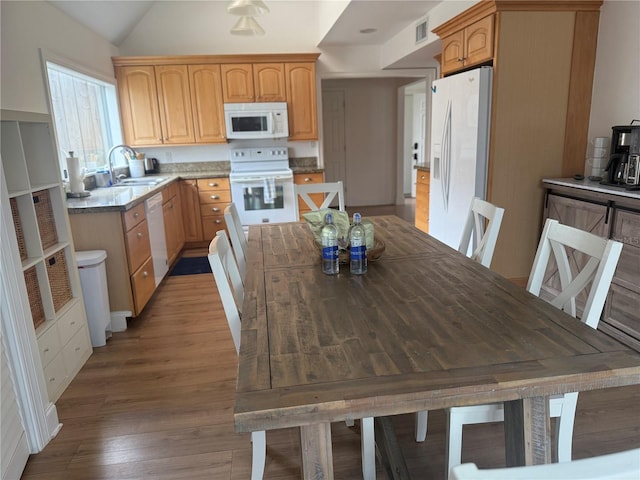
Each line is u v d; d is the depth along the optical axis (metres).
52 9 3.22
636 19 2.80
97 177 4.11
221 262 1.48
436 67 5.68
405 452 1.81
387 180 7.90
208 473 1.73
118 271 3.00
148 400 2.22
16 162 2.07
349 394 0.93
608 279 1.33
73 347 2.46
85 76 4.07
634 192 2.47
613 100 3.01
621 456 0.55
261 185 5.14
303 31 5.56
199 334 2.97
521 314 1.30
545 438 1.17
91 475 1.73
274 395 0.94
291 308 1.40
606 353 1.07
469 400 0.96
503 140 3.16
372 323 1.27
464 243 2.32
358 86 7.48
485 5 2.99
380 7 3.93
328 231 1.71
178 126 5.21
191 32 5.37
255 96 5.26
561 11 3.00
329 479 1.08
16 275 1.79
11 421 1.71
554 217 3.13
